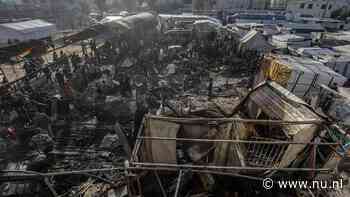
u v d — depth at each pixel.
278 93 10.14
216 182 8.88
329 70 17.08
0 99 14.30
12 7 53.25
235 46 29.80
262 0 73.25
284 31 40.97
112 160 10.99
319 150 8.29
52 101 14.81
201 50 29.27
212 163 10.27
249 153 8.89
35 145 11.61
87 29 23.20
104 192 8.48
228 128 9.97
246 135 9.70
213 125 10.95
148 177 8.88
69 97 16.41
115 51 26.33
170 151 9.64
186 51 29.36
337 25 54.75
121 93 17.73
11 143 11.77
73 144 12.20
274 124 8.33
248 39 29.17
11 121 13.59
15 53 14.57
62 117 14.44
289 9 68.69
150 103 16.33
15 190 9.08
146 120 9.27
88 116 14.84
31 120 13.66
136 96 17.19
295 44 31.91
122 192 8.41
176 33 36.53
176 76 22.25
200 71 23.56
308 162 7.95
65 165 10.75
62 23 52.69
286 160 7.98
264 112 9.84
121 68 23.31
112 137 12.45
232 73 23.97
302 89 15.80
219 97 18.39
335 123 9.27
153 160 9.44
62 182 9.69
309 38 37.19
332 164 8.02
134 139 12.06
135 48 28.50
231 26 42.50
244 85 20.92
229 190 8.72
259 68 20.00
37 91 16.88
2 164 10.39
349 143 8.72
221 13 62.59
